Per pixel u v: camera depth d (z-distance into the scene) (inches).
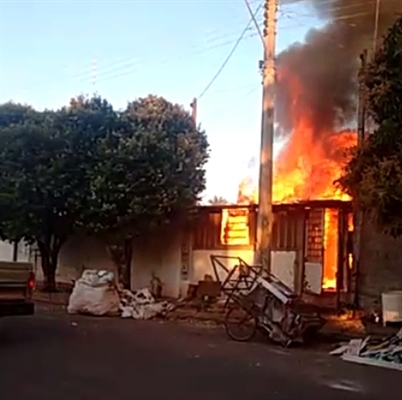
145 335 493.4
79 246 893.2
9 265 426.0
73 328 517.7
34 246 956.0
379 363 399.2
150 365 354.3
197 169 776.3
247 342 479.5
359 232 649.6
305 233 693.3
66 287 873.5
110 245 768.3
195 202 762.8
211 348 439.5
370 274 637.9
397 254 620.7
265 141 557.3
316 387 316.5
